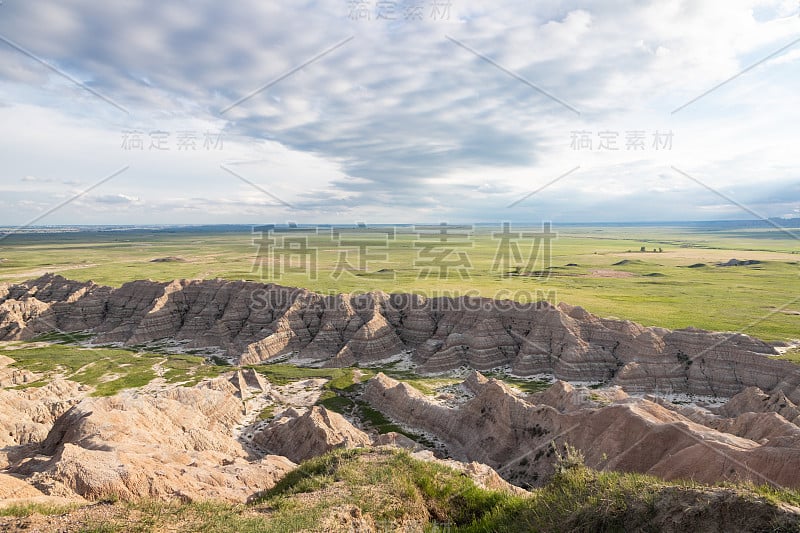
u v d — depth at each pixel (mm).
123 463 31422
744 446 35594
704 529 15625
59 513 21641
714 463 34031
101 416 44188
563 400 53781
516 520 21125
